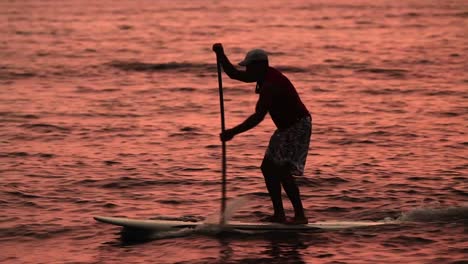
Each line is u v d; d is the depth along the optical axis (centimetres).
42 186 3722
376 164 4156
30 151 4562
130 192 3625
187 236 2909
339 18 18600
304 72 8800
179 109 6238
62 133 5166
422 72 8675
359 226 2992
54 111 6100
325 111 6069
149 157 4391
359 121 5578
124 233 2992
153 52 11194
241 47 12006
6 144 4781
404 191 3572
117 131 5241
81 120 5684
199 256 2694
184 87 7594
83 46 12238
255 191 3609
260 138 4947
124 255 2731
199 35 14175
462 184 3694
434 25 16150
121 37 13850
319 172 3950
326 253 2703
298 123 2842
